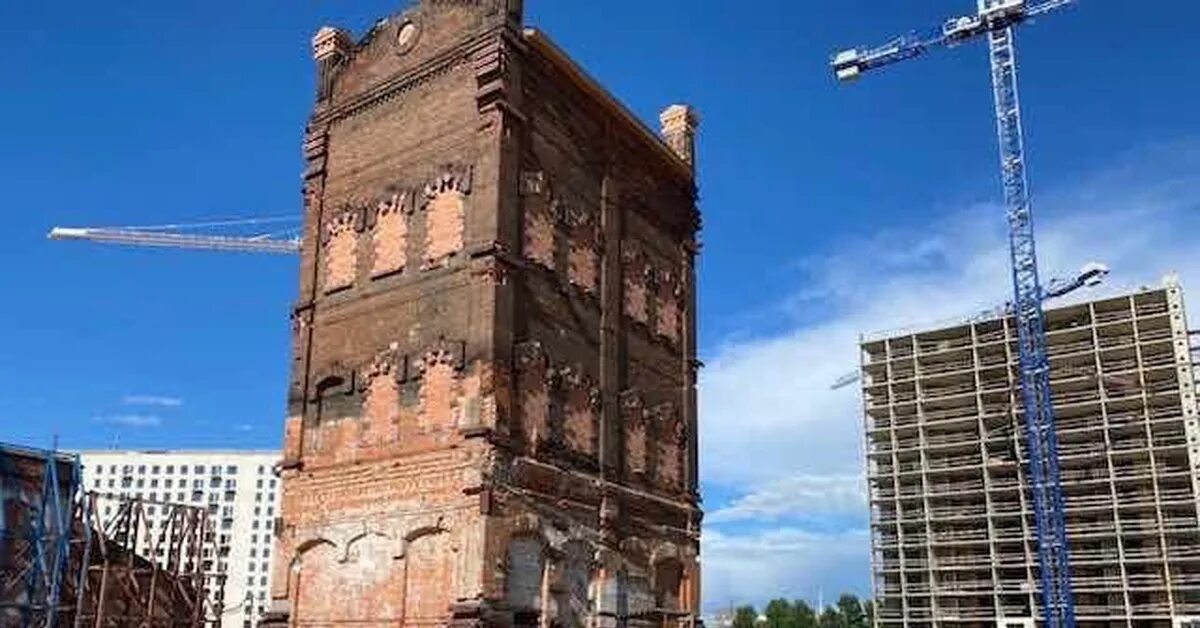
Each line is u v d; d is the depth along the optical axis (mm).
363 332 33906
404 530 30703
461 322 31406
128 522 51219
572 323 34219
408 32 35969
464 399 30547
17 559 45219
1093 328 104188
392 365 32688
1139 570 95375
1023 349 99688
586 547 32875
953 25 100938
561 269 34188
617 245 37344
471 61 33719
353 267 34969
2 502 45219
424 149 34250
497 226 31438
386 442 32031
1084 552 97625
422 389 31703
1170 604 92125
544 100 34688
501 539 29422
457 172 33031
